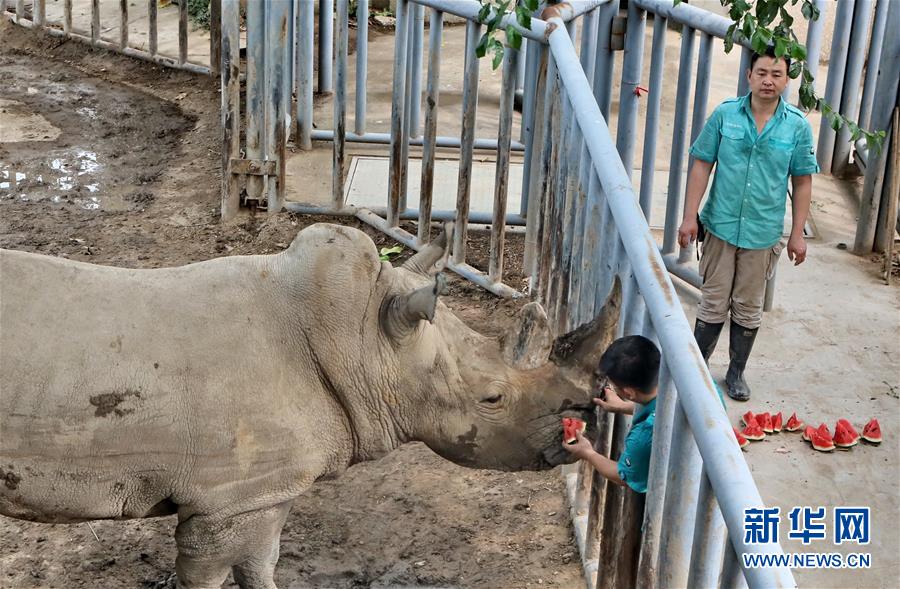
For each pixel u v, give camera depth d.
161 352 3.72
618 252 4.07
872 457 5.77
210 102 11.02
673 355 3.22
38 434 3.62
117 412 3.66
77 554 5.01
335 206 8.37
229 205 8.41
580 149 5.02
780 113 5.94
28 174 9.33
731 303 6.16
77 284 3.75
